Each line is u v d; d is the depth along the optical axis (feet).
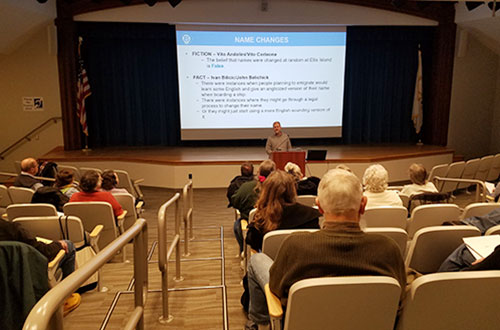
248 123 27.99
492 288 4.18
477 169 20.57
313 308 3.98
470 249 5.41
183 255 11.85
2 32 22.68
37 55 26.43
